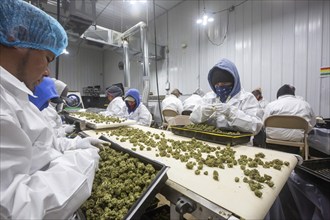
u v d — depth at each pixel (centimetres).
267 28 345
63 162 57
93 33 333
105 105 477
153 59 539
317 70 294
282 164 75
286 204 111
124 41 343
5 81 51
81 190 51
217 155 85
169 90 524
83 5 213
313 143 221
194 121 145
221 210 47
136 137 123
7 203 39
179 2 486
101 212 56
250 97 159
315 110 299
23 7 53
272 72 343
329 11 279
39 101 102
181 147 97
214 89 167
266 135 208
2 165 42
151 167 66
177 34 505
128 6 483
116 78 740
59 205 45
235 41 391
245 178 62
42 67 60
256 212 46
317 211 95
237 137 101
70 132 171
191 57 475
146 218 71
